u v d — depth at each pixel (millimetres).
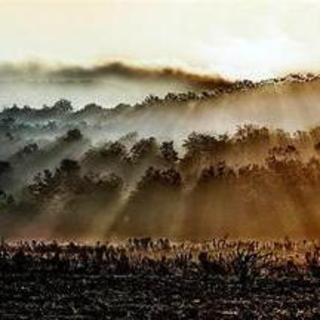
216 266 93125
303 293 82188
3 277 88625
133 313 74188
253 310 75688
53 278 88688
